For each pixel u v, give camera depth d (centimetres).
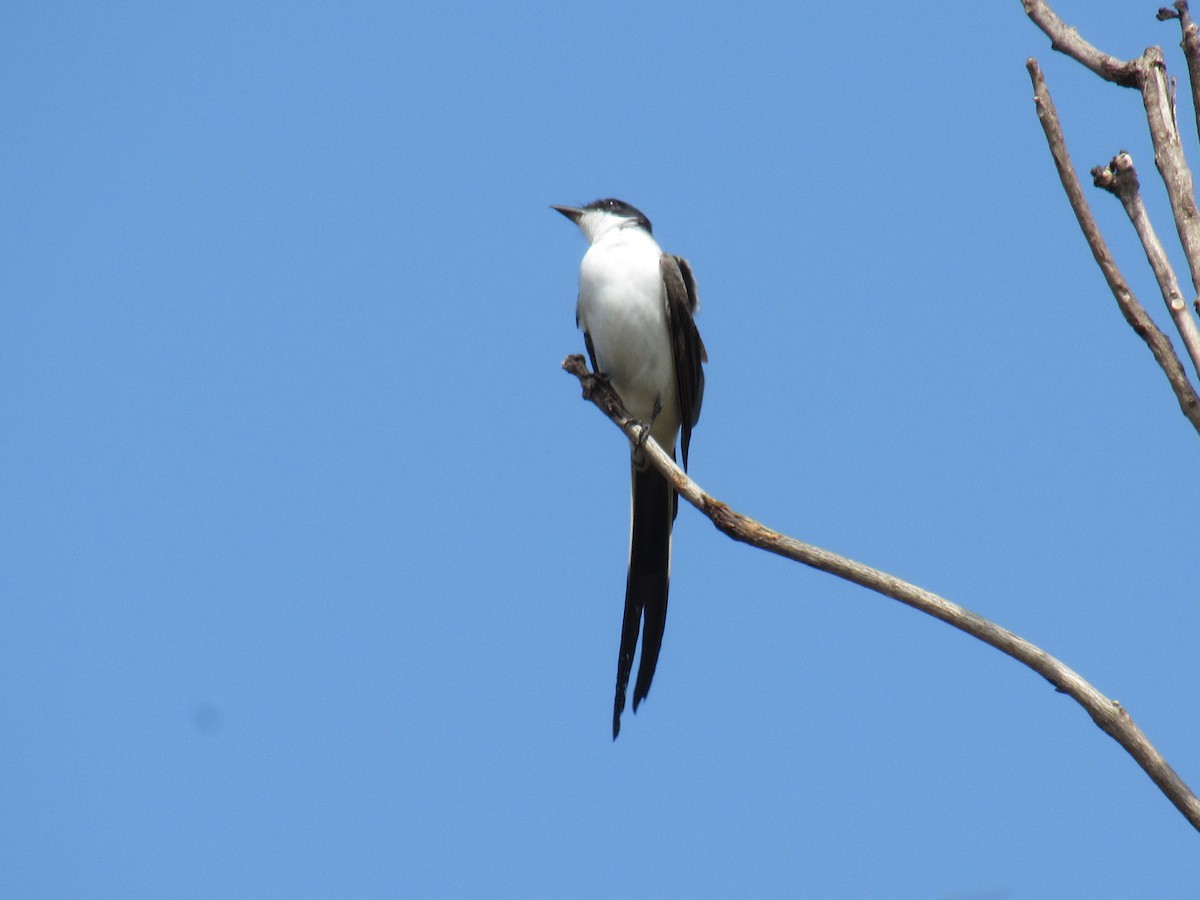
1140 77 752
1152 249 727
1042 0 793
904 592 738
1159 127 738
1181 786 664
